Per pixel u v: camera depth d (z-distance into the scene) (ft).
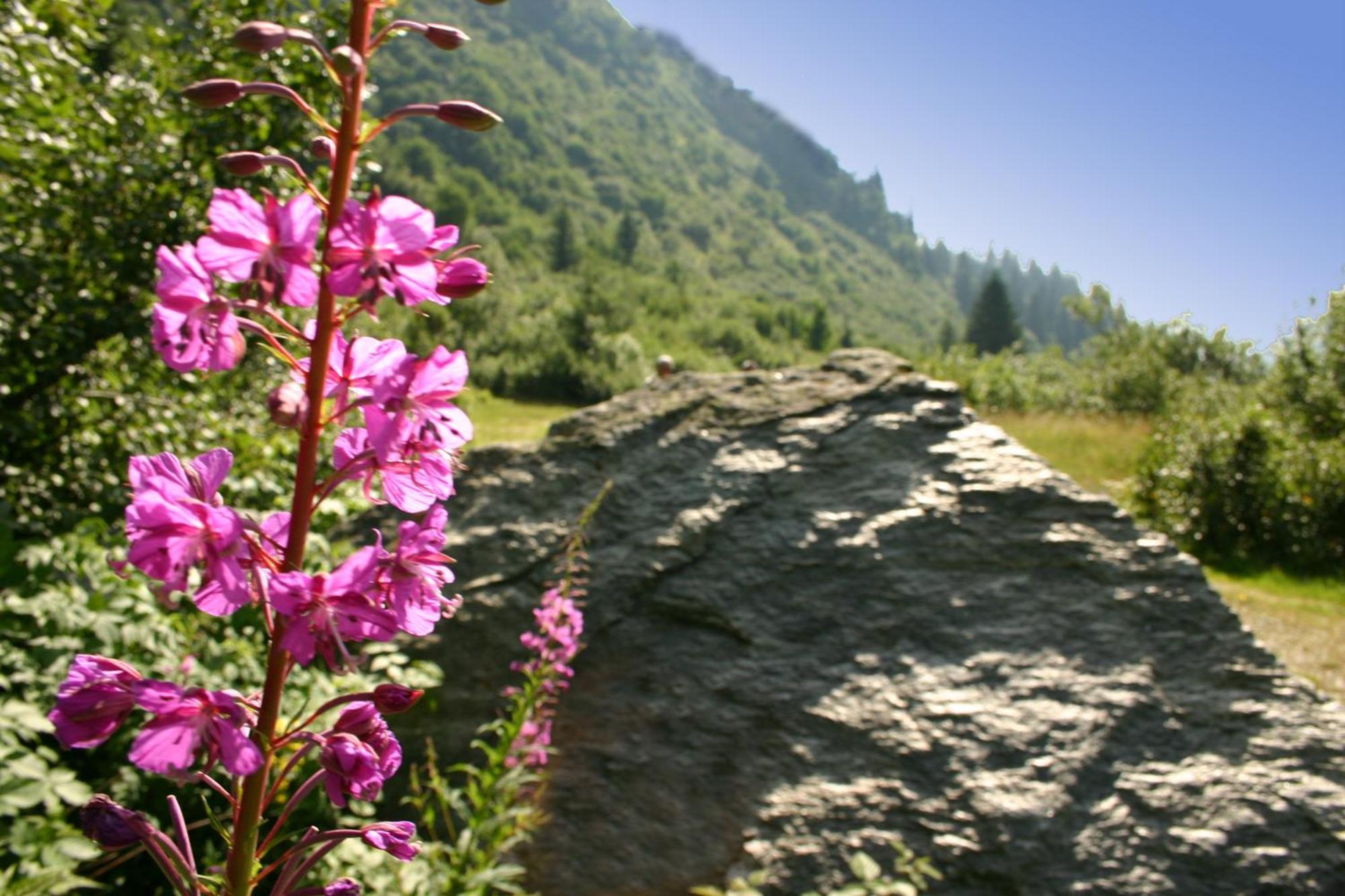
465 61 499.51
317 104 22.53
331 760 4.36
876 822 14.05
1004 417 77.51
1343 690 26.71
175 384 21.97
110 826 4.48
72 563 12.19
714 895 11.96
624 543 17.54
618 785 15.07
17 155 18.92
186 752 4.09
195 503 4.21
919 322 630.74
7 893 8.00
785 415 19.08
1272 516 45.39
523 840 14.23
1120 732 14.33
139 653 11.69
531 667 13.51
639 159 583.17
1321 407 61.36
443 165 409.90
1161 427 52.42
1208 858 13.17
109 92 21.77
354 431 4.92
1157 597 15.55
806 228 647.97
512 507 18.47
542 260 363.35
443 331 114.73
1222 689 14.62
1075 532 16.39
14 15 18.80
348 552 15.92
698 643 16.34
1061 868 13.33
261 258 4.34
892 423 18.47
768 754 14.98
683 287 378.94
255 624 13.32
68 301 19.67
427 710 16.19
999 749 14.33
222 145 21.99
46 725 9.33
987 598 16.01
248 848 4.42
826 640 15.99
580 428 19.71
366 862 11.05
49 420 19.60
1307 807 13.39
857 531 17.04
